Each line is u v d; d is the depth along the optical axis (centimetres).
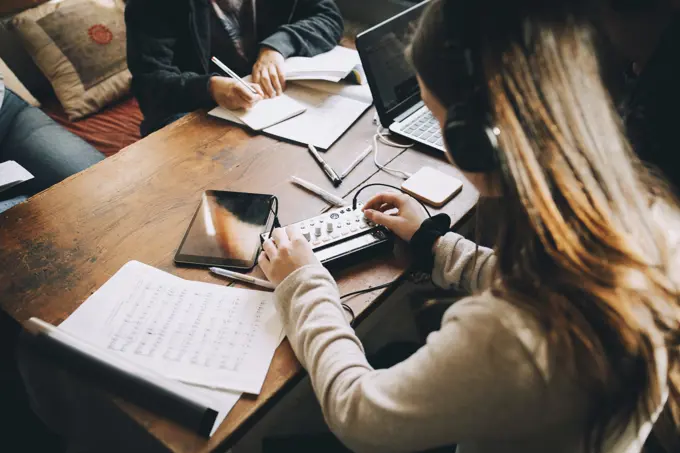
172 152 113
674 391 54
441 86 49
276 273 77
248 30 163
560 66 40
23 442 111
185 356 72
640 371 47
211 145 115
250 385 68
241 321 76
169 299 80
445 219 87
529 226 45
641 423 51
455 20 44
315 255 81
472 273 78
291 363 71
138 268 85
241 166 108
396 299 104
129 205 99
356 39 108
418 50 49
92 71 206
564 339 43
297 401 105
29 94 200
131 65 145
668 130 64
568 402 45
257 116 122
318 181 104
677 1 49
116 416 69
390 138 115
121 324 76
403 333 124
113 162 110
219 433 63
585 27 41
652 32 53
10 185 121
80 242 91
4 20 204
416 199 97
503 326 44
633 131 67
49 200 100
